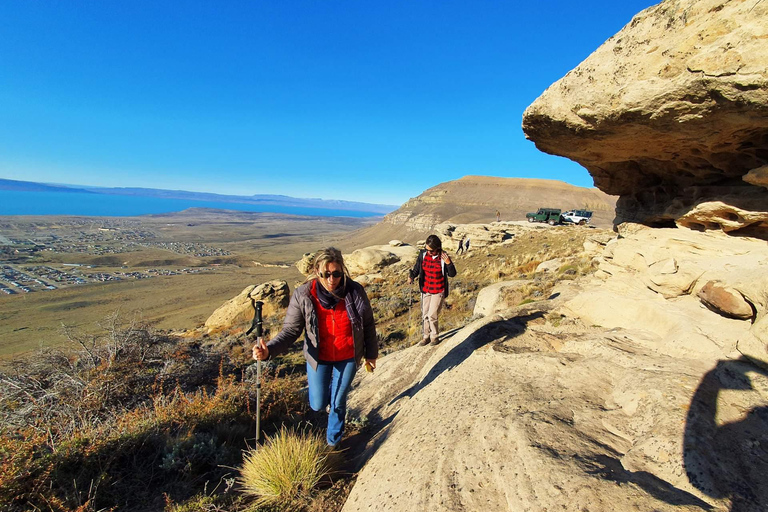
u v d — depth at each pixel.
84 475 3.14
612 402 2.94
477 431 2.81
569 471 2.06
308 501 2.91
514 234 32.38
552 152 4.82
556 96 3.79
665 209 4.75
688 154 3.82
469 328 5.70
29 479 2.84
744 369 2.77
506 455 2.41
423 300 5.95
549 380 3.46
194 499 3.00
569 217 36.19
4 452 2.94
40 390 5.68
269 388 5.46
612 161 4.71
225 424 4.43
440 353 5.35
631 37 3.09
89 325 41.69
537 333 4.85
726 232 3.88
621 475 2.02
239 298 21.19
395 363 6.12
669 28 2.81
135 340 7.90
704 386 2.66
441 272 5.74
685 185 4.52
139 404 5.54
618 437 2.50
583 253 15.89
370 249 31.00
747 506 1.71
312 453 3.15
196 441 3.81
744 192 3.59
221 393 5.17
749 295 3.08
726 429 2.25
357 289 3.24
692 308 3.78
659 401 2.60
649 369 3.13
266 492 2.94
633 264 4.82
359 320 3.21
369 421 4.54
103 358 6.98
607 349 3.74
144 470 3.40
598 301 4.96
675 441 2.16
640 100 3.05
